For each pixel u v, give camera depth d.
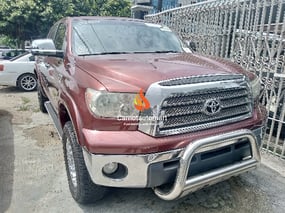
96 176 2.26
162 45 3.71
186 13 6.39
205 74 2.43
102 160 2.19
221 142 2.37
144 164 2.18
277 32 3.92
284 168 3.67
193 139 2.28
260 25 4.16
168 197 2.33
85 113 2.33
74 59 3.02
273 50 3.96
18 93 8.54
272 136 4.39
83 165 2.55
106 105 2.22
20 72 8.66
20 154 4.00
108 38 3.48
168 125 2.22
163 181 2.28
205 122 2.38
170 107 2.20
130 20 4.02
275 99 4.03
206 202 2.88
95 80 2.38
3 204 2.85
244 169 2.63
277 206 2.87
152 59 2.94
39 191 3.08
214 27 5.34
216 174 2.43
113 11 20.73
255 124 2.69
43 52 3.26
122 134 2.21
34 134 4.80
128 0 21.12
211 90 2.36
